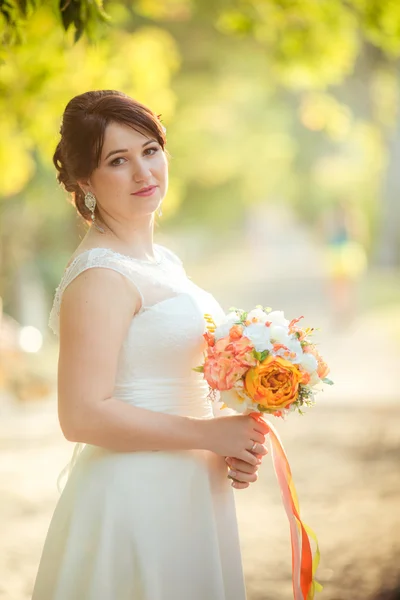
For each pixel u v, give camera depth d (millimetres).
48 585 3553
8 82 9539
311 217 56000
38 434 10258
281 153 35219
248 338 3451
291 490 3762
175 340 3504
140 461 3479
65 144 3562
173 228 42938
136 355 3477
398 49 10812
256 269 39250
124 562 3445
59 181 3730
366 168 40688
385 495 7742
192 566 3508
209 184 35000
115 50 10898
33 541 6676
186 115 26000
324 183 43469
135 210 3551
